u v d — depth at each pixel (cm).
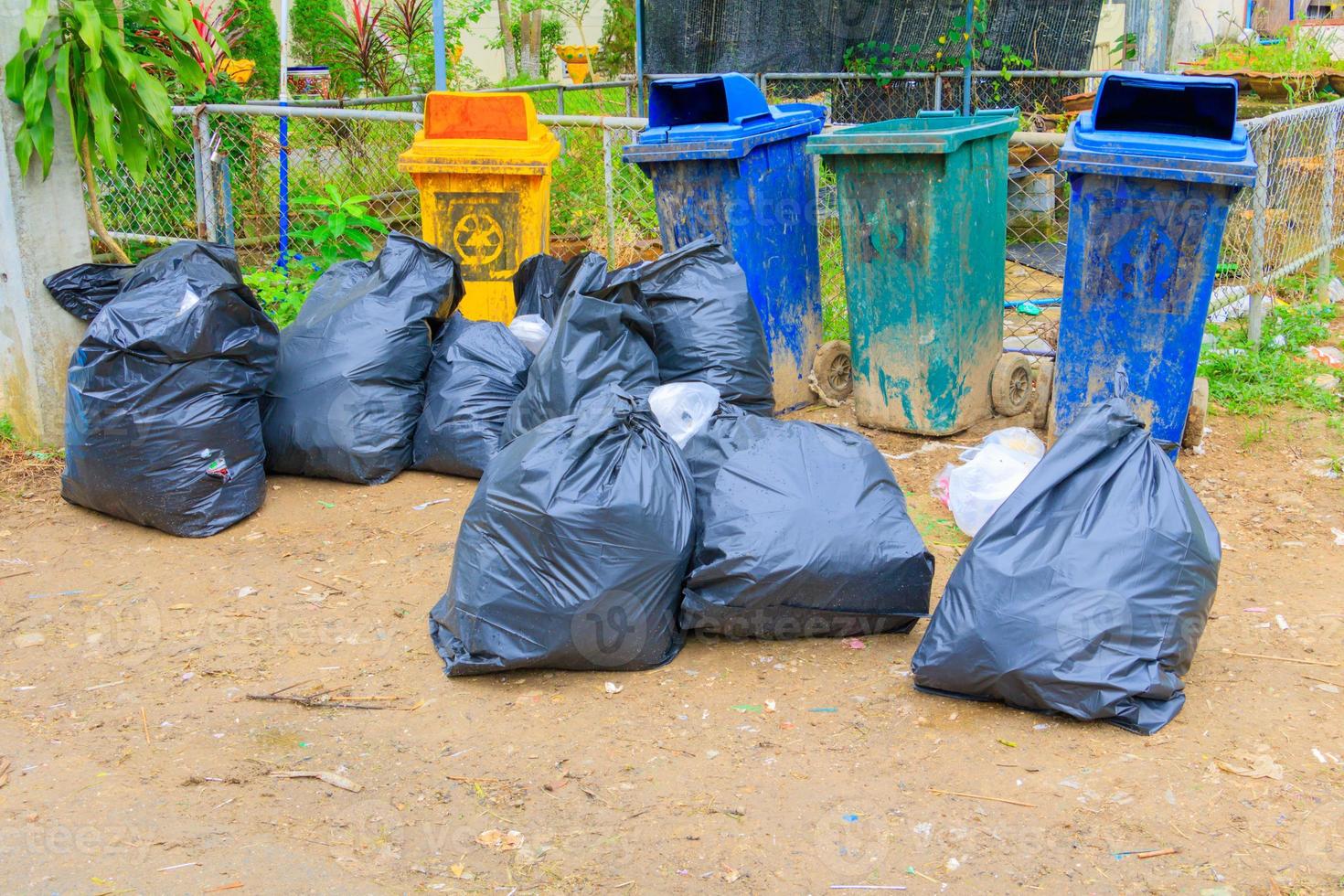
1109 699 301
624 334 472
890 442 533
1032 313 650
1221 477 478
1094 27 1059
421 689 348
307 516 477
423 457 513
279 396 504
